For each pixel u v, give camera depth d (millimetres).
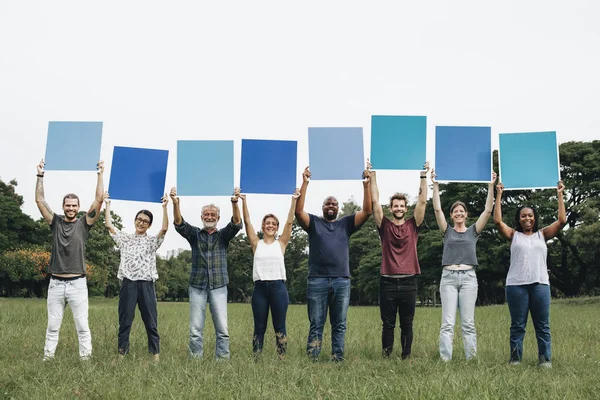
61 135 8016
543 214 40438
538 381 5562
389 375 6016
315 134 8117
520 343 7383
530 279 7328
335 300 7402
